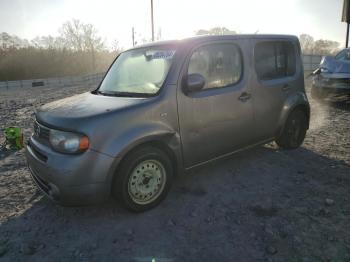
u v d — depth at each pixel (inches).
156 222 125.0
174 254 105.7
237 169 174.2
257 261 101.0
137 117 123.6
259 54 169.8
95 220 128.0
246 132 165.2
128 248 109.7
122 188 123.0
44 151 122.1
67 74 1873.8
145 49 159.3
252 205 135.6
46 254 108.2
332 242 109.0
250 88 162.9
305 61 1026.7
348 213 127.0
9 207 140.1
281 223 121.2
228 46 155.3
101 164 115.3
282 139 197.3
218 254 105.0
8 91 1018.1
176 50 140.5
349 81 333.7
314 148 207.6
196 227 120.8
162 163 133.6
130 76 153.5
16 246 112.8
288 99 186.7
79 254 107.4
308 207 132.5
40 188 130.0
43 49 1854.1
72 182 114.0
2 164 194.2
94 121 115.4
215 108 147.6
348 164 178.5
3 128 305.3
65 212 134.7
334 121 282.0
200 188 152.9
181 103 135.7
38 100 584.7
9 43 1838.1
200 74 137.9
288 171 170.6
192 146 142.5
